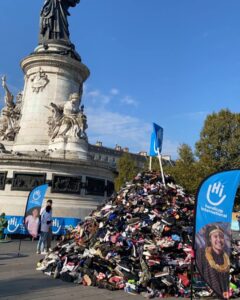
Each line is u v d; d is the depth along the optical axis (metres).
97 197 18.33
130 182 10.84
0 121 22.62
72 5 24.48
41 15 23.38
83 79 22.94
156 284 6.84
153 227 8.34
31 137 19.94
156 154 11.16
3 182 17.47
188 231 8.36
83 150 18.69
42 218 11.87
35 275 8.11
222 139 37.34
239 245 8.97
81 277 7.50
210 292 6.77
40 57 20.92
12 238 15.96
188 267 7.24
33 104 20.66
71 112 19.20
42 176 17.28
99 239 8.41
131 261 7.47
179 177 37.16
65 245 8.95
